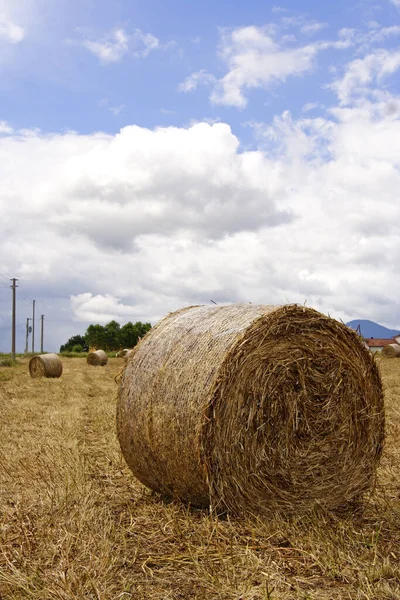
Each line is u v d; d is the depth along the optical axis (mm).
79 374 29094
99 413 13820
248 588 4266
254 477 6137
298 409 6371
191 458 6094
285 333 6355
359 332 6781
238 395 6086
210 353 6270
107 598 4105
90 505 6086
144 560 4879
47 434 10734
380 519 6070
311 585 4383
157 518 6090
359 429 6703
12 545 5074
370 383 6828
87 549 4852
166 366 6637
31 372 26578
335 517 6152
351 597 4156
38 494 6625
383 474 7699
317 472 6445
